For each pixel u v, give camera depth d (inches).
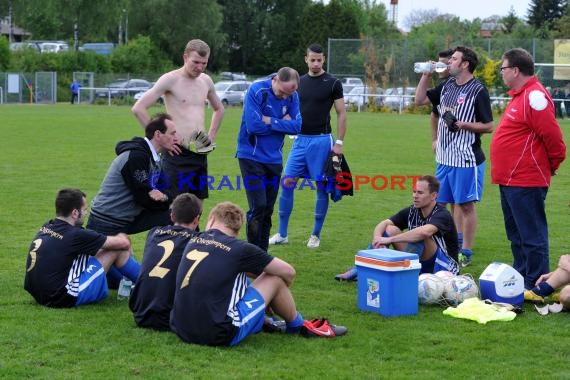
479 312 451.2
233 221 405.7
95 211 500.4
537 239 505.7
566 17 5137.8
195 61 570.9
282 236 679.7
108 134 1736.0
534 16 5959.6
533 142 498.6
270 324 418.3
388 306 454.6
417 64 658.2
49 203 842.8
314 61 668.7
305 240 695.7
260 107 594.6
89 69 3934.5
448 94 630.5
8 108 2871.6
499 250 665.6
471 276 533.3
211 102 607.8
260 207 599.8
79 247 452.8
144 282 415.5
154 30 4857.3
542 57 2704.2
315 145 668.7
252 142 596.7
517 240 526.0
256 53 5472.4
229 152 1414.9
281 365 366.9
